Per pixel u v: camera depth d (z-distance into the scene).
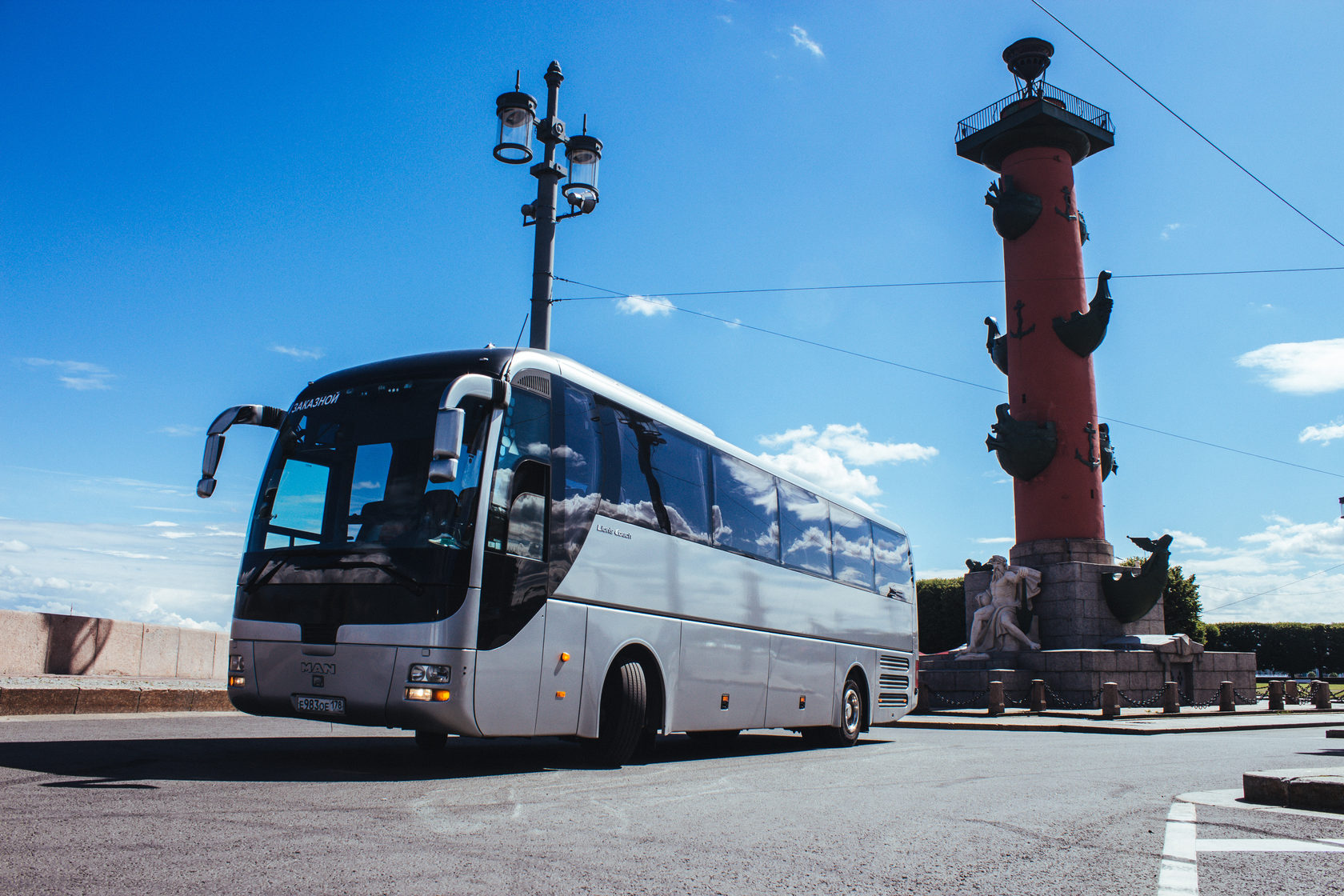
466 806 6.19
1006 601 33.62
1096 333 34.41
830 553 14.26
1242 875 4.71
